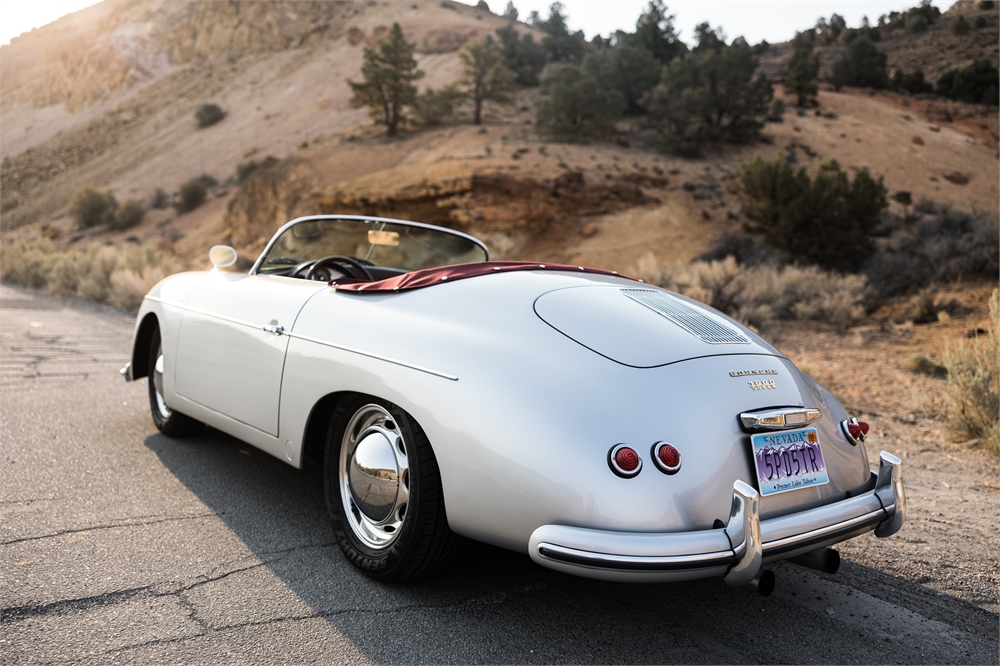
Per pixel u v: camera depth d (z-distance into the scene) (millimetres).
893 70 131625
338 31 174125
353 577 2557
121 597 2266
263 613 2246
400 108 82250
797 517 2141
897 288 15523
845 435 2529
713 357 2363
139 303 12766
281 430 2895
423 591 2498
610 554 1879
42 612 2127
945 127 88062
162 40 191875
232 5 190500
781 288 14562
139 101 167250
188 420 4020
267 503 3232
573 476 1965
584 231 44094
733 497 1994
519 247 43500
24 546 2572
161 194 101688
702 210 47281
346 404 2658
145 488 3305
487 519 2125
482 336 2365
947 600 2762
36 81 196375
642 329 2400
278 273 3791
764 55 162875
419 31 161625
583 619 2379
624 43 96312
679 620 2430
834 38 160750
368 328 2613
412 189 45625
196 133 139375
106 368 6344
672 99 73562
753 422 2176
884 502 2400
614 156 63531
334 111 128500
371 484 2547
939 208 38469
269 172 70438
